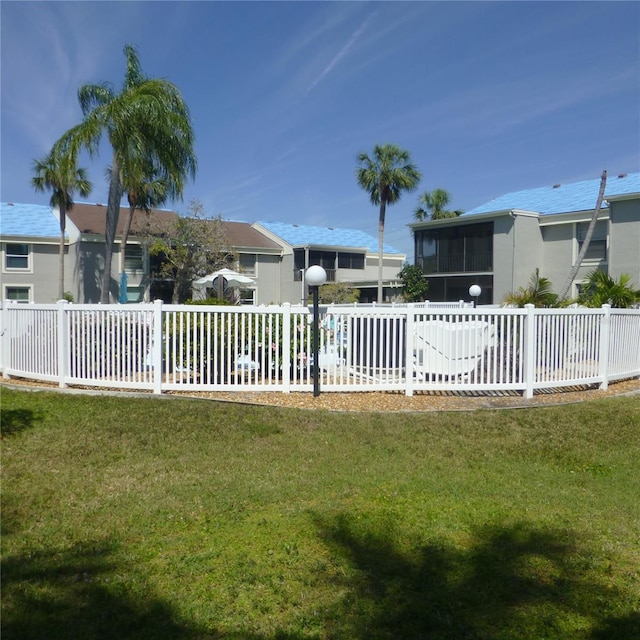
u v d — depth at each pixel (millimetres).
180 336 8992
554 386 9641
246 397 8852
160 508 4617
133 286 30203
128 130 17797
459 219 29281
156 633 2986
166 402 8344
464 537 4262
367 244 40469
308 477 5484
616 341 10625
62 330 9406
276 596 3385
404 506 4820
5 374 10555
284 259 36219
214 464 5812
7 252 28219
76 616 3102
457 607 3314
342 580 3582
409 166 32312
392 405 8648
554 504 4996
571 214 25672
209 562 3758
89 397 8625
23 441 6410
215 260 29812
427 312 9219
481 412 8320
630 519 4707
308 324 9203
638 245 22922
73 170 19016
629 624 3197
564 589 3545
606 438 7211
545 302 15523
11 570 3559
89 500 4773
